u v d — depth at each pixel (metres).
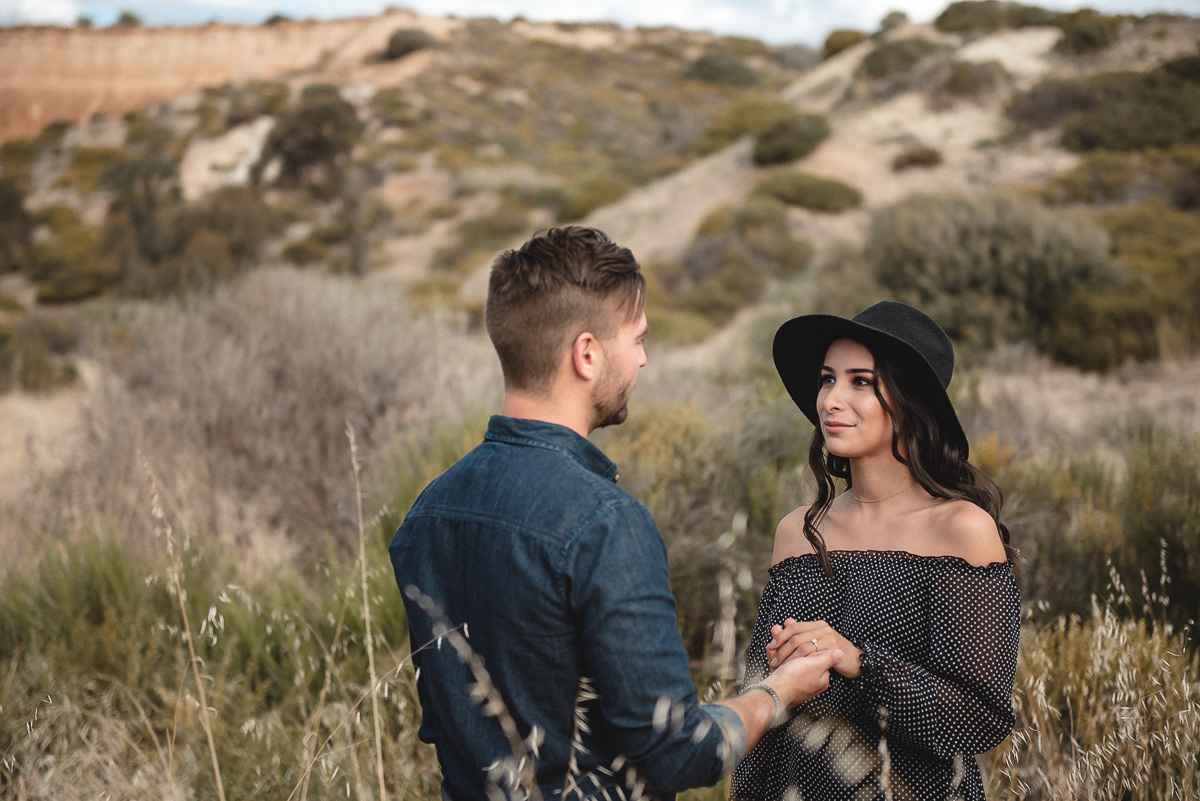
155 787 2.16
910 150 24.30
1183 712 1.90
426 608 1.33
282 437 5.00
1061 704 2.38
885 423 1.74
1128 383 9.73
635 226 26.48
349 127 34.88
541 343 1.36
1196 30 26.91
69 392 10.26
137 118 60.59
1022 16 31.83
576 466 1.32
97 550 3.60
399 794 2.09
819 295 13.55
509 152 49.72
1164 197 17.89
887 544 1.75
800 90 34.06
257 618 3.10
